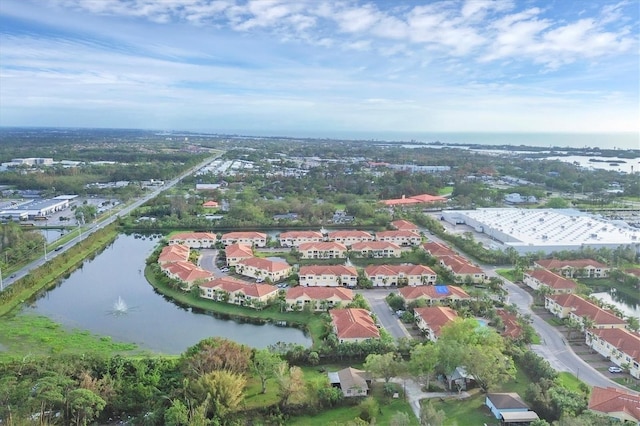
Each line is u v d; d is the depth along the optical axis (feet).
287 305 477.36
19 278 554.05
